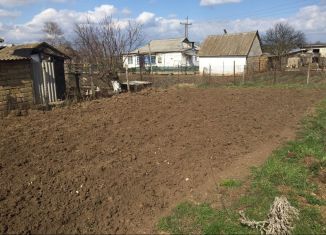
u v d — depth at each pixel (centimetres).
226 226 514
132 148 853
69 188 624
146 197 601
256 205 579
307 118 1238
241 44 4475
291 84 2397
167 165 747
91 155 795
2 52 1498
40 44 1474
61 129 1030
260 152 852
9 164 738
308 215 553
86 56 2181
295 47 6131
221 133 1005
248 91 2016
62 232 496
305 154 839
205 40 4866
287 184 668
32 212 543
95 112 1286
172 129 1041
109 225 518
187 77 3547
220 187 647
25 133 980
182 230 507
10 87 1361
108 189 624
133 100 1562
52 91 1549
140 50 6050
